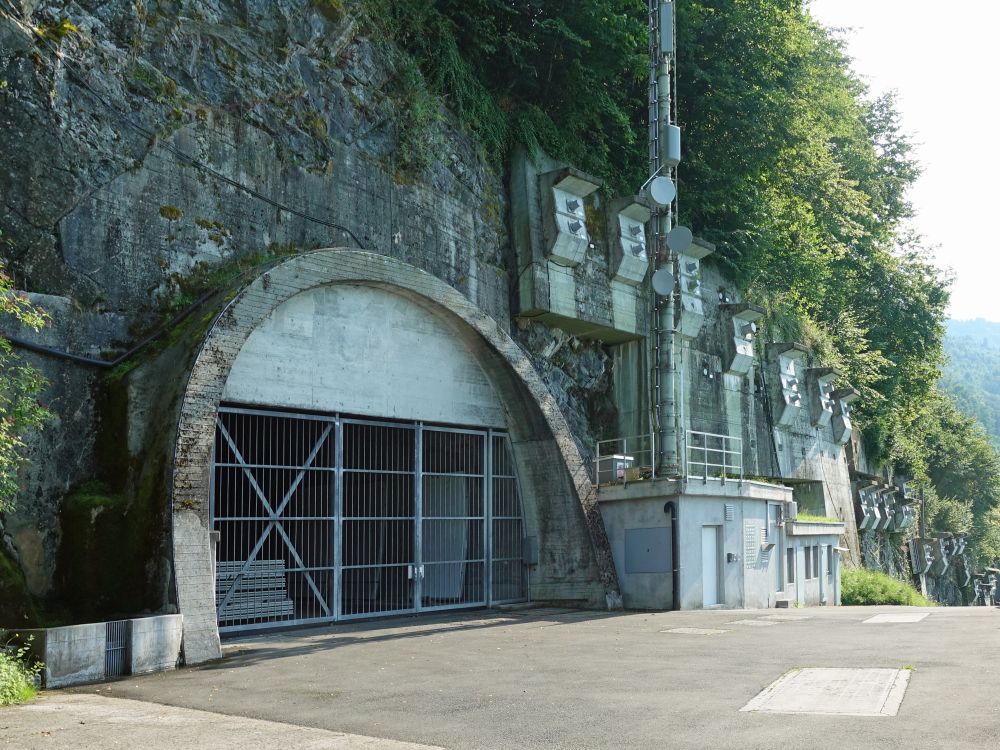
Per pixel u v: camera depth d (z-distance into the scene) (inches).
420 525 748.6
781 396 1392.7
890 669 371.2
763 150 1298.0
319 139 749.9
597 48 1023.0
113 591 532.7
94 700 377.4
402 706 338.3
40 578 544.4
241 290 605.3
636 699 332.5
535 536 839.1
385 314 733.3
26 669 406.9
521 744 267.3
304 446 700.7
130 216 624.7
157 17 660.7
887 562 2166.6
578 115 1029.8
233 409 628.1
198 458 548.1
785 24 1286.9
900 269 2039.9
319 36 765.9
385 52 823.7
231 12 712.4
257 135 708.0
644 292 1043.9
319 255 661.9
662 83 860.6
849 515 1674.5
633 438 998.4
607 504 855.1
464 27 928.9
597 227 992.2
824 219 1633.9
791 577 1042.1
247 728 302.0
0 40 567.8
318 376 680.4
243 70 707.4
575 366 1008.2
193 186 662.5
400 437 754.2
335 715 324.5
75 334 586.9
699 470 1114.7
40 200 579.8
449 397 783.1
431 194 838.5
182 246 651.5
